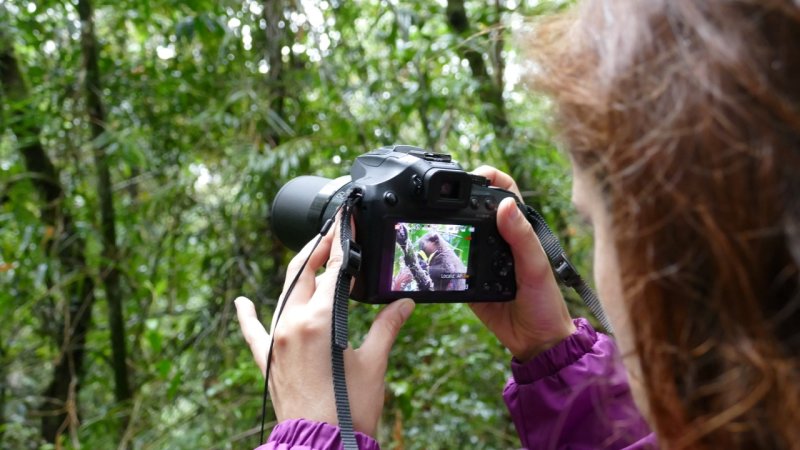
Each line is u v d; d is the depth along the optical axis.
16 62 2.61
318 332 0.74
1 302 2.57
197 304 3.22
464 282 0.91
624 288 0.42
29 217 2.45
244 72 2.51
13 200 2.58
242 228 2.46
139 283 2.72
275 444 0.68
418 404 2.11
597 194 0.47
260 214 2.42
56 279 2.59
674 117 0.38
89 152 2.68
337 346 0.72
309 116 2.54
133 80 2.60
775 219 0.36
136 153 2.34
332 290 0.77
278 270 2.47
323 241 0.84
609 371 0.55
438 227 0.89
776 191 0.36
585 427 0.78
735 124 0.36
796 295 0.36
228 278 2.48
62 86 2.56
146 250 2.72
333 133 2.41
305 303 0.79
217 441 2.24
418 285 0.88
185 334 2.60
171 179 2.62
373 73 2.61
